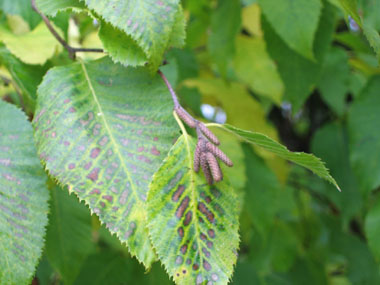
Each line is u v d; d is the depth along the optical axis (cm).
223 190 28
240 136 29
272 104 63
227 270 27
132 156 28
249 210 49
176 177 28
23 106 35
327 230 67
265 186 49
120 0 28
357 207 53
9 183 29
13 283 28
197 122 29
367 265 64
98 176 28
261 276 60
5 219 29
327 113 65
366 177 44
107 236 50
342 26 55
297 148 69
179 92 51
